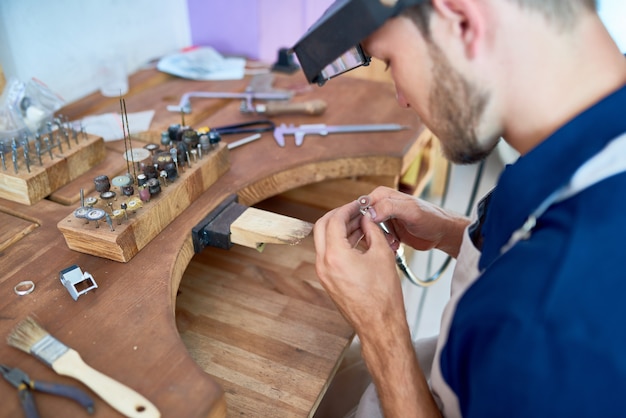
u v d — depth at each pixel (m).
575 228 0.47
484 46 0.50
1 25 1.11
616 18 1.47
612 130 0.49
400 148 1.04
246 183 0.91
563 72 0.50
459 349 0.52
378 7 0.52
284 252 1.03
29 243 0.76
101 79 1.37
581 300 0.44
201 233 0.80
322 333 0.85
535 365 0.44
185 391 0.55
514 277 0.48
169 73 1.42
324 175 1.02
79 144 0.92
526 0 0.48
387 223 0.88
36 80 1.11
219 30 1.62
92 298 0.66
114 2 1.37
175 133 0.95
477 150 0.59
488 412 0.46
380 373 0.65
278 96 1.26
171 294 0.68
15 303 0.65
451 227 0.86
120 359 0.58
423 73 0.55
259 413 0.72
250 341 0.83
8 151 0.90
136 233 0.74
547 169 0.51
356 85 1.33
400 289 0.67
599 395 0.42
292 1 1.51
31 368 0.56
